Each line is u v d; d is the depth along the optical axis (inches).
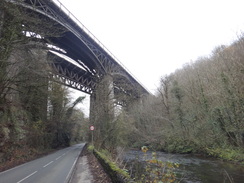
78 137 2812.5
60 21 943.0
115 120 736.3
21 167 464.4
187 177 387.5
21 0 471.5
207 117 756.6
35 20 511.2
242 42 704.4
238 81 612.7
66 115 1359.5
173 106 1050.1
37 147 856.9
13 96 708.0
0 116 591.5
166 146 948.0
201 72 962.7
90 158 611.2
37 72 571.8
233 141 626.8
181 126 934.4
